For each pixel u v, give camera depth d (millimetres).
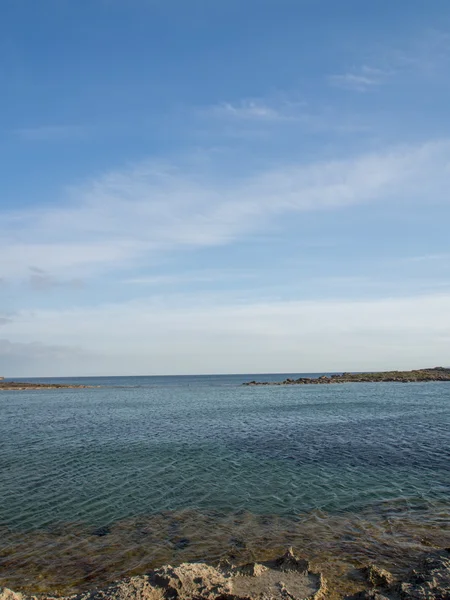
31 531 15609
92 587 11703
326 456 26406
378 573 11516
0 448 30344
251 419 45250
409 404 58000
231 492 19625
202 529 15500
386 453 26938
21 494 19766
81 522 16406
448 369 143250
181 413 52469
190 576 10969
